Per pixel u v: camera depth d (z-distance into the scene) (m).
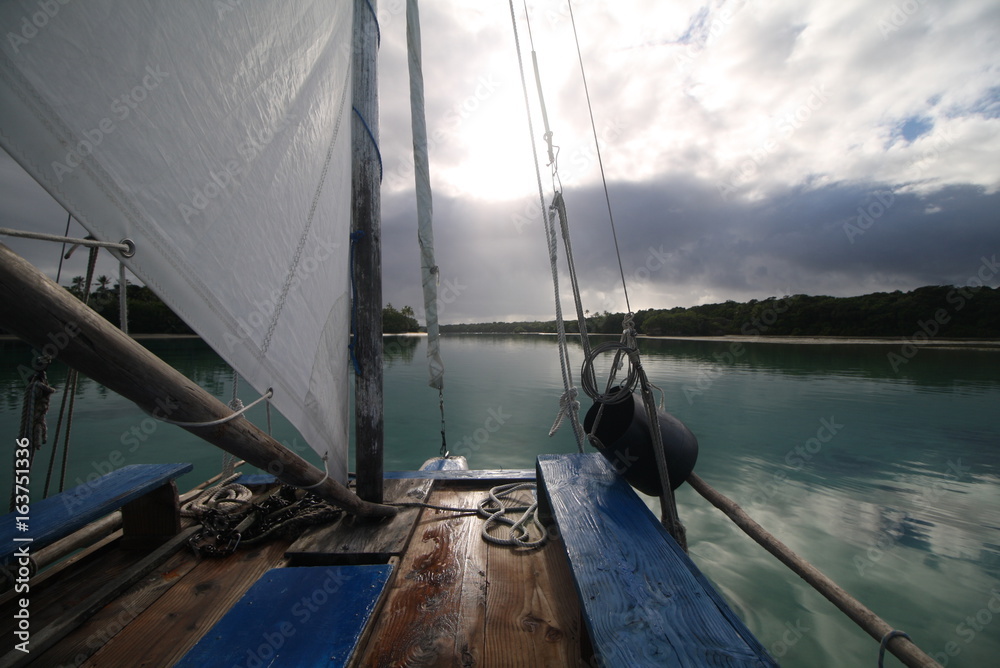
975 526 4.79
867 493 5.82
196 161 1.35
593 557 1.57
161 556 2.22
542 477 2.44
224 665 1.35
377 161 2.74
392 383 15.61
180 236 1.29
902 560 4.09
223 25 1.47
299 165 1.96
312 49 2.08
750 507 5.34
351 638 1.49
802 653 2.91
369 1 2.77
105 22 1.06
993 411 10.74
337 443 2.38
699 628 1.20
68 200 0.99
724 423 9.65
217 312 1.43
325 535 2.40
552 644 1.72
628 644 1.14
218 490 2.87
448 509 2.88
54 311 1.01
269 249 1.72
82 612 1.78
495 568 2.25
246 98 1.59
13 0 0.87
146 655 1.63
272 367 1.73
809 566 1.63
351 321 2.66
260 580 1.85
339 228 2.40
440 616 1.88
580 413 10.67
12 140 0.88
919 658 1.22
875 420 9.89
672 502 2.14
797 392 13.25
